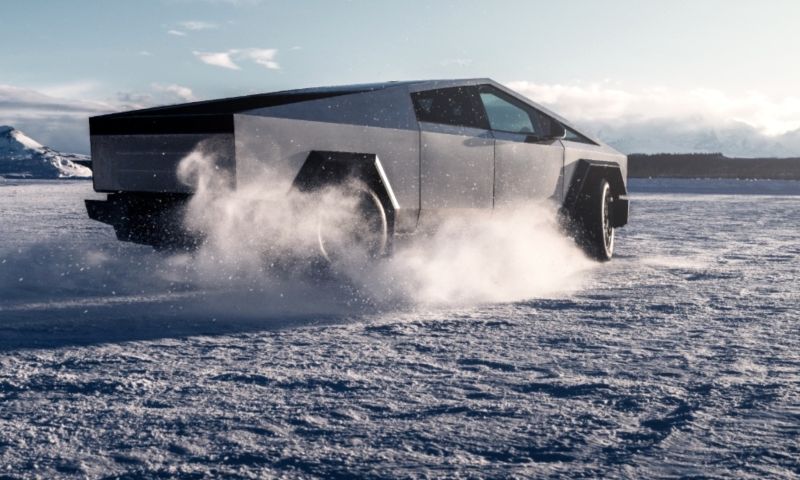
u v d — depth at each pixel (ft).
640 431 6.82
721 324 12.01
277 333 11.22
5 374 8.81
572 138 21.08
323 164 13.92
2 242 24.76
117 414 7.34
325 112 14.33
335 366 9.21
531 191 18.92
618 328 11.68
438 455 6.23
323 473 5.84
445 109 17.03
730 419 7.16
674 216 44.09
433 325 11.83
